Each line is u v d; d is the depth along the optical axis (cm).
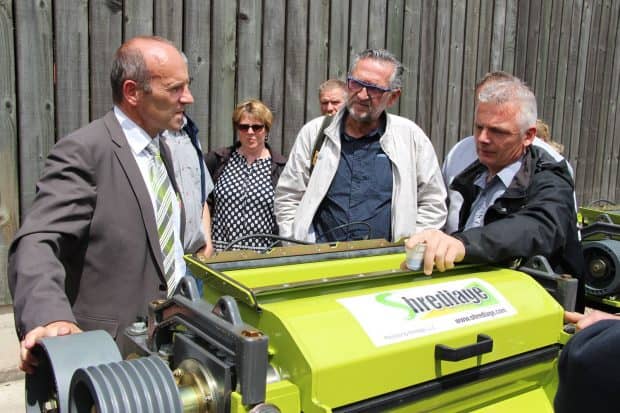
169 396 104
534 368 151
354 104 287
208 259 141
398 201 290
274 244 318
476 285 147
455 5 502
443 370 129
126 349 140
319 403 109
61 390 110
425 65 493
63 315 148
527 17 561
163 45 204
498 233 163
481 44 530
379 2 455
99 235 193
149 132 211
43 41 331
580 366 95
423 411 133
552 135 616
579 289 218
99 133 197
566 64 609
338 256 163
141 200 198
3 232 335
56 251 176
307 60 429
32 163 338
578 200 659
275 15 408
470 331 133
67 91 342
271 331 116
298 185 312
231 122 403
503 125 204
